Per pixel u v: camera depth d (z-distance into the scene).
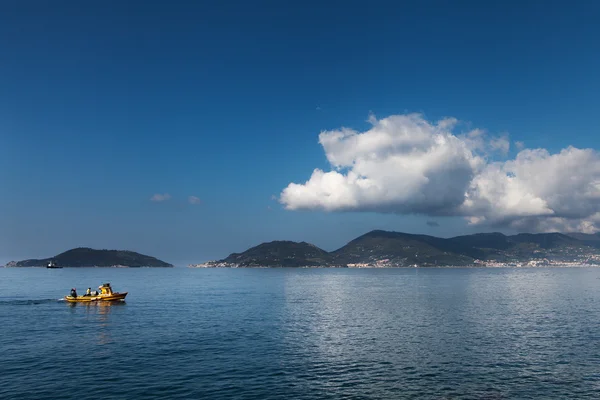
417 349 50.56
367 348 51.12
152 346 51.94
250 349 50.41
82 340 55.66
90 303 103.06
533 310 87.56
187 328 65.19
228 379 38.53
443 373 40.75
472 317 77.12
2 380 37.78
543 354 48.00
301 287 174.00
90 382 37.34
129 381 37.69
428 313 83.12
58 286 177.62
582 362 44.59
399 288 163.75
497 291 144.25
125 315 80.62
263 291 149.50
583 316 77.94
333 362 44.53
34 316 79.19
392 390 35.91
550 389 36.28
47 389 35.47
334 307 94.56
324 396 34.38
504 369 42.06
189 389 35.66
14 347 51.41
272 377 39.25
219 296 126.94
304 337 57.94
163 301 109.69
